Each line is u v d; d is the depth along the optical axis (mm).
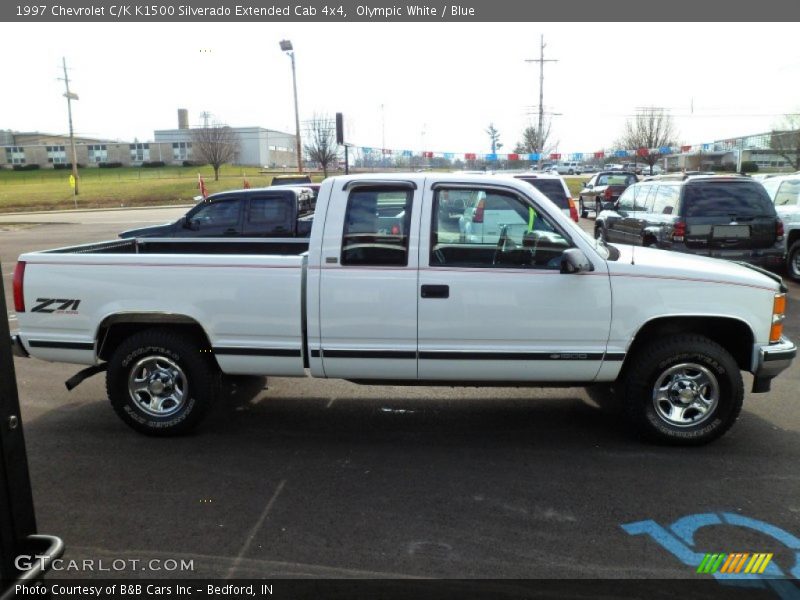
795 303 9734
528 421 5324
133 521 3730
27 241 22156
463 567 3254
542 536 3535
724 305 4539
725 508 3832
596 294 4531
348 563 3295
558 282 4527
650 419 4699
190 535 3576
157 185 67812
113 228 27703
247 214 11297
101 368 5156
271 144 108375
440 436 5016
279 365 4816
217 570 3246
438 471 4383
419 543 3477
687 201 10328
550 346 4602
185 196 56969
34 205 52000
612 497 3975
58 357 5027
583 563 3283
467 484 4180
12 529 2000
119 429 5227
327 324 4664
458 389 6184
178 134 114375
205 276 4754
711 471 4332
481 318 4570
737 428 5113
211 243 6512
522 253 4586
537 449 4738
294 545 3467
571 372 4652
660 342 4660
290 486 4172
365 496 4023
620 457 4578
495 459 4570
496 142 63938
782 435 4961
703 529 3602
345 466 4477
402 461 4551
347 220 4621
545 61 48688
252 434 5090
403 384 4863
